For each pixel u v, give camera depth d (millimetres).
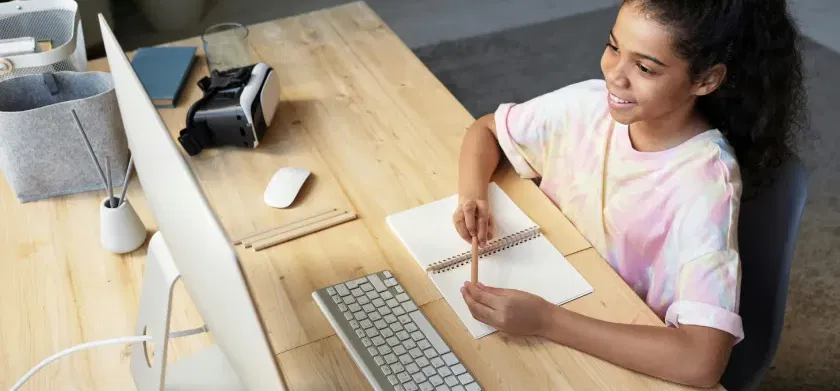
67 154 1422
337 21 1979
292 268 1248
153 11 3404
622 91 1155
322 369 1079
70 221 1414
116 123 1433
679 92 1141
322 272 1238
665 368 1056
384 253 1274
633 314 1153
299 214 1357
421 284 1213
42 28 1612
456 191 1402
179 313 1272
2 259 1337
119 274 1317
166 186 795
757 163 1242
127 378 1164
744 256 1277
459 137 1548
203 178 1451
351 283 1199
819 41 3305
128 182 1468
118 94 938
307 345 1115
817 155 2670
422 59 3230
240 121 1481
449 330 1132
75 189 1470
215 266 692
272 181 1401
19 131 1362
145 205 1454
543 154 1486
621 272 1383
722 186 1198
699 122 1266
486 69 3170
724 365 1066
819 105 2910
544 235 1309
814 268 2273
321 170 1465
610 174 1366
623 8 1110
